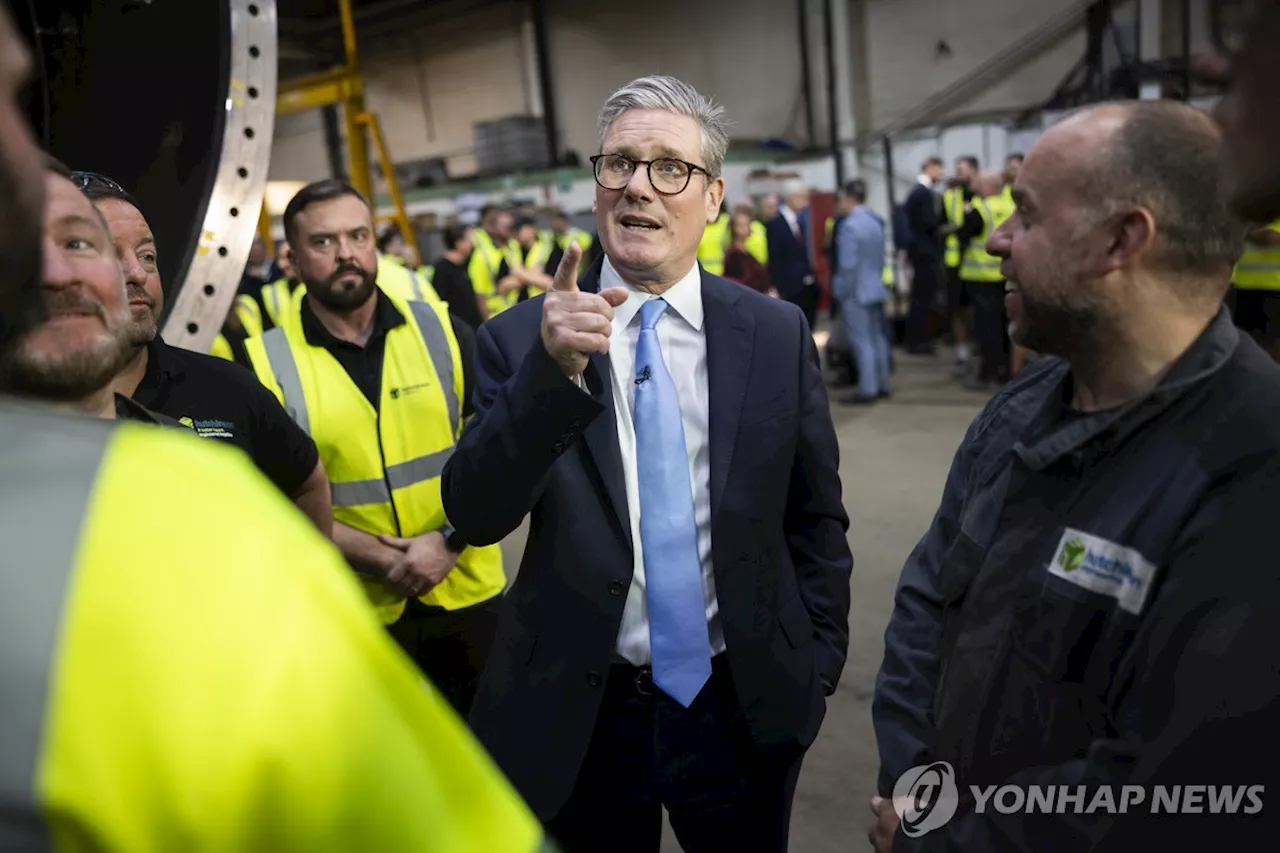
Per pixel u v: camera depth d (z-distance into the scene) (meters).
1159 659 0.79
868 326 6.48
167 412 1.37
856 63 12.91
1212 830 0.77
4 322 0.47
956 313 7.23
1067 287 0.89
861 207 6.41
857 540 3.97
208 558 0.40
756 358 1.37
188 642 0.38
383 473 1.83
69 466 0.41
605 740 1.36
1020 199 0.94
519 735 1.29
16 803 0.35
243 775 0.37
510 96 15.96
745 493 1.32
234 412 1.43
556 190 12.27
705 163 1.33
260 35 1.88
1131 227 0.85
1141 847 0.79
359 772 0.39
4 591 0.37
